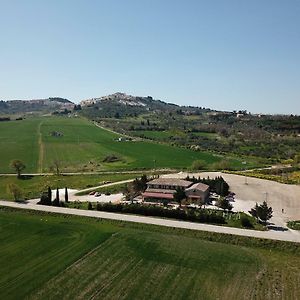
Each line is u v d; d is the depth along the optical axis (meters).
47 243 79.81
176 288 61.72
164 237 83.62
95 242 80.25
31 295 59.41
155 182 120.88
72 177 155.88
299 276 66.75
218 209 107.50
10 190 119.06
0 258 72.56
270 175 157.25
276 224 97.12
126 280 64.12
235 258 73.50
